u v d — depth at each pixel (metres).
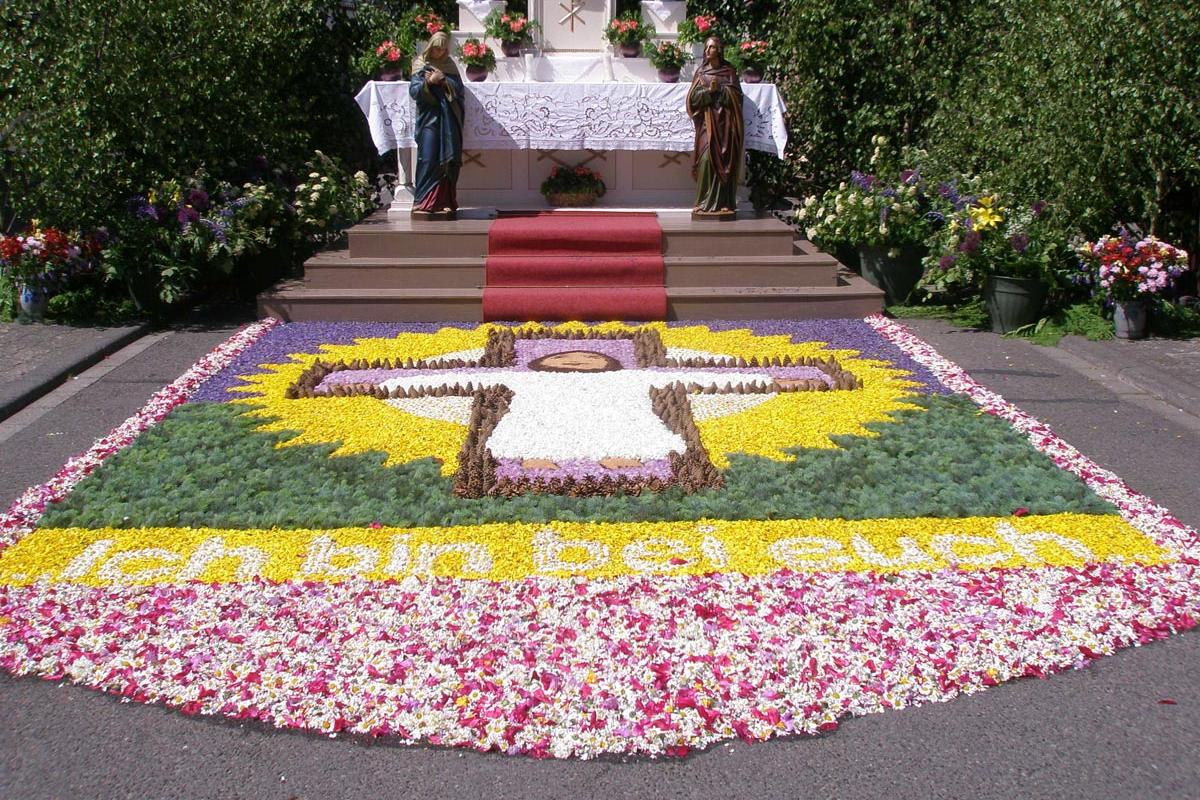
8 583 4.78
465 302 9.63
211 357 8.51
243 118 11.21
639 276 9.93
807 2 12.31
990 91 10.44
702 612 4.46
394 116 11.36
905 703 3.95
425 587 4.70
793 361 8.23
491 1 12.26
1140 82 9.07
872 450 6.32
